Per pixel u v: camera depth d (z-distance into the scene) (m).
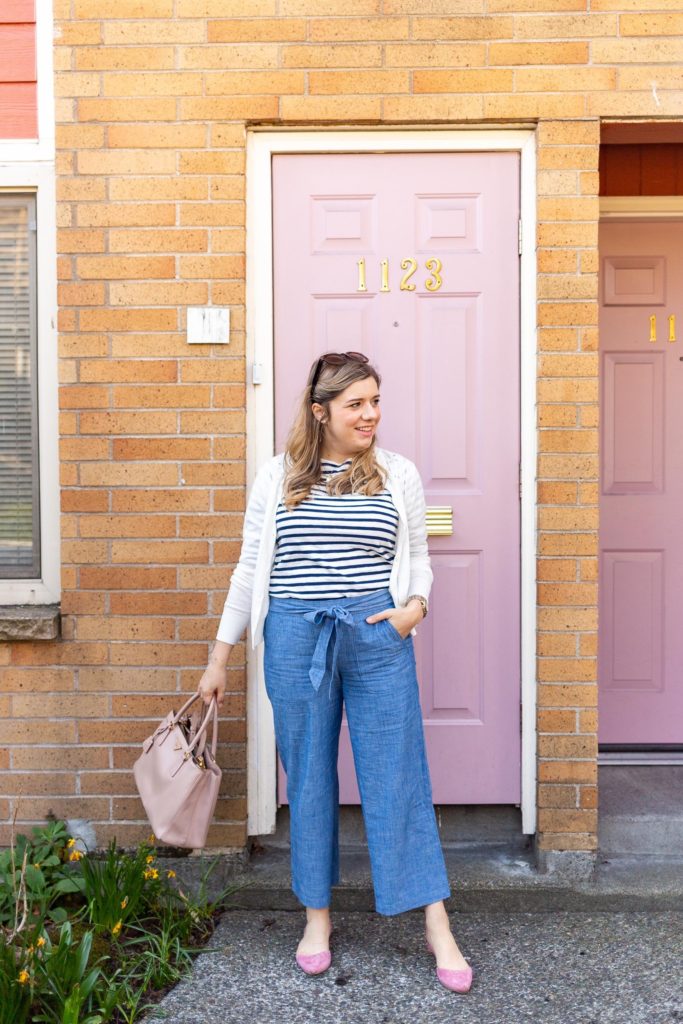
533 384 3.25
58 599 3.41
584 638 3.19
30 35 3.33
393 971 2.74
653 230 3.93
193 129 3.20
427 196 3.30
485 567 3.33
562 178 3.18
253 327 3.29
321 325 3.32
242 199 3.21
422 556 2.73
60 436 3.25
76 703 3.27
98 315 3.23
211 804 2.73
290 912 3.10
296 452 2.63
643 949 2.86
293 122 3.21
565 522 3.19
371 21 3.17
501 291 3.29
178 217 3.22
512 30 3.16
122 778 3.27
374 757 2.61
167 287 3.22
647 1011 2.55
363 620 2.56
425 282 3.30
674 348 3.94
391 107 3.18
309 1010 2.56
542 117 3.17
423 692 3.37
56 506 3.40
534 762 3.29
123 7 3.19
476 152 3.28
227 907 3.12
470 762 3.37
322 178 3.29
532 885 3.13
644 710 3.97
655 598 3.98
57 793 3.28
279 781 3.36
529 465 3.27
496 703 3.35
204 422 3.23
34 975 2.53
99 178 3.22
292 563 2.60
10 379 3.43
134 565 3.25
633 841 3.33
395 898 2.61
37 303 3.40
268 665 2.64
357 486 2.61
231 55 3.19
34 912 3.02
